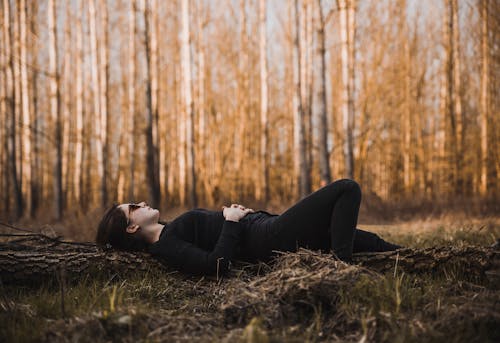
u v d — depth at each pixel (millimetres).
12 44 16891
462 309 2389
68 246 3717
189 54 15797
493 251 3080
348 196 3004
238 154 25500
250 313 2436
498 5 14305
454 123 19016
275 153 29641
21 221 13094
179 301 2982
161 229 3445
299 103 15586
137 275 3326
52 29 15398
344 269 2645
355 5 15336
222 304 2588
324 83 13906
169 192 26234
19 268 3162
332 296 2516
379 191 29703
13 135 15578
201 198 22391
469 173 17969
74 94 26859
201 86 21156
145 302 2854
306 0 18719
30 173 17703
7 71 15898
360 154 18828
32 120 21625
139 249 3457
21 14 17266
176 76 26484
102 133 17281
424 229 7320
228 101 27000
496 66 15844
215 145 26000
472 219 9977
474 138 18297
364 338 2143
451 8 18531
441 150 18797
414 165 24297
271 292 2553
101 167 17141
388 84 19438
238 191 20516
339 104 23438
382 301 2510
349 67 14992
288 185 27797
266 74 19172
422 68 24625
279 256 3117
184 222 3355
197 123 23609
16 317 2545
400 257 3209
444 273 3131
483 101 17359
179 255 3195
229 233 3168
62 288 2600
